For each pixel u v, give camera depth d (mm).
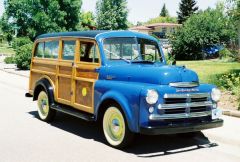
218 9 17891
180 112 6793
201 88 7090
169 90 6598
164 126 6551
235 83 13680
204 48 42438
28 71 24719
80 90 8109
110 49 7762
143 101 6484
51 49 9383
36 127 8930
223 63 32375
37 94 9844
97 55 7734
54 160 6465
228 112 10125
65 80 8664
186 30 42375
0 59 40188
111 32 7934
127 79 7125
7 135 8117
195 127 6887
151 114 6492
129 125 6695
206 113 7164
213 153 7098
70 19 56406
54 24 51719
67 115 10367
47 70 9477
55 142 7629
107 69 7484
